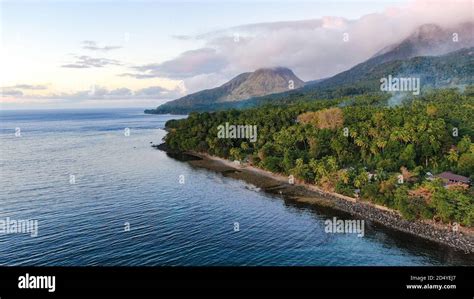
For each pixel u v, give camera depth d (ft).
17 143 633.20
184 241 223.71
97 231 238.07
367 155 379.35
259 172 408.67
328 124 467.93
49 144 623.36
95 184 354.13
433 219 235.20
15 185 346.95
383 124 407.23
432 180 274.36
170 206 289.33
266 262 197.36
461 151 337.93
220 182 367.04
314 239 224.74
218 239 226.38
